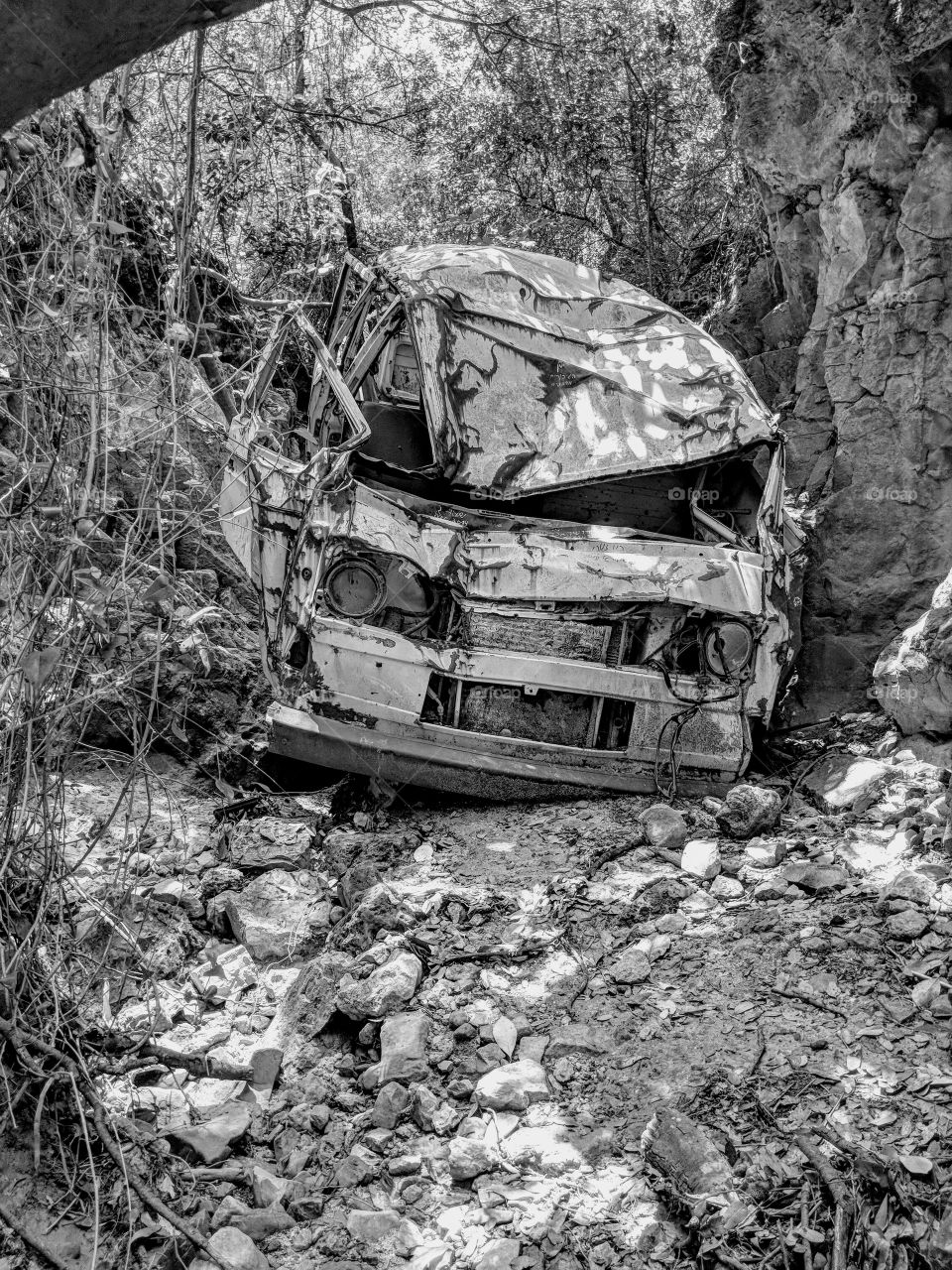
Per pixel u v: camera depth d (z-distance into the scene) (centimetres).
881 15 633
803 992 359
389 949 387
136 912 376
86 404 289
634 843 456
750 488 568
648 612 484
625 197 1238
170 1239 268
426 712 479
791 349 835
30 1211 270
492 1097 324
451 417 511
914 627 520
